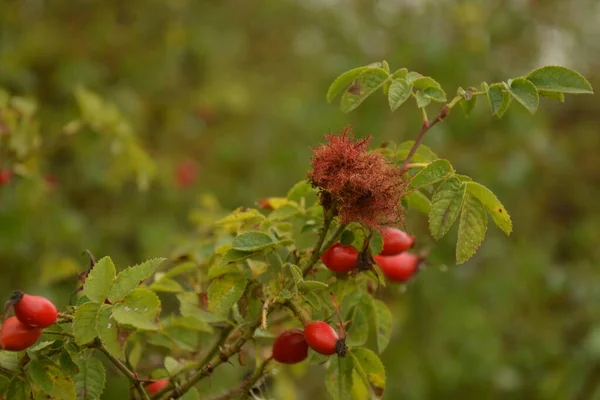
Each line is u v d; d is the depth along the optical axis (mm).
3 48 4969
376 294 2361
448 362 4984
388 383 4969
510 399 5027
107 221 5137
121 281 1755
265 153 5969
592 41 6211
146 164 3963
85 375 1878
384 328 2223
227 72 6633
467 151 5352
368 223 1832
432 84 2018
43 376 1818
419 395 4930
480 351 4988
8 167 3436
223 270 2023
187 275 2576
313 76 6508
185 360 2473
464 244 1857
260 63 7105
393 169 1879
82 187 5133
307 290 1842
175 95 5988
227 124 6414
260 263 2064
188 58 6078
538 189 5926
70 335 1844
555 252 5918
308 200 2268
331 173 1850
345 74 2035
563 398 4363
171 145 5980
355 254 1960
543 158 5719
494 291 5219
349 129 1924
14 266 4336
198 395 2059
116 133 3840
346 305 2207
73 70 5156
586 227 5793
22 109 3422
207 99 5992
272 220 2129
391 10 5895
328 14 6191
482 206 1862
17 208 4082
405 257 2322
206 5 6574
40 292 3930
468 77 5297
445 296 5027
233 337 2236
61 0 5695
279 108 6238
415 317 5039
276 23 7062
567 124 6398
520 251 5422
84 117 3803
